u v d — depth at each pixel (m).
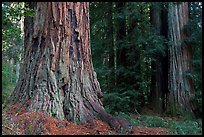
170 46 14.35
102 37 15.77
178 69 14.02
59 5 7.77
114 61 15.43
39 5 7.93
